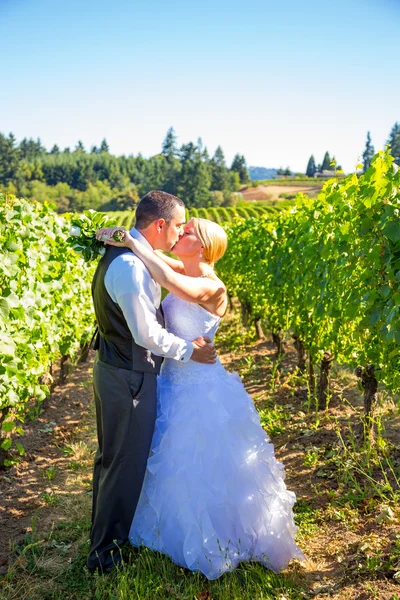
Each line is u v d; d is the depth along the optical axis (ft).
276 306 24.14
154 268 9.81
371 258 12.72
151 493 10.14
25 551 11.01
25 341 15.94
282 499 10.48
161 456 10.09
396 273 12.09
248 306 35.53
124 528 10.23
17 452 16.71
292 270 21.21
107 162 601.21
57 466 15.74
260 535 9.98
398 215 11.91
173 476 9.91
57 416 20.48
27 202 18.19
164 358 10.89
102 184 529.45
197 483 9.82
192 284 10.11
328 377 19.17
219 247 10.71
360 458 14.60
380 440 14.75
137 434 9.92
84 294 26.68
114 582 9.79
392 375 14.07
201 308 10.48
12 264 14.89
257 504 10.01
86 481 14.61
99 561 10.14
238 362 28.30
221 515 9.83
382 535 11.00
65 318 22.59
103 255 10.39
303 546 11.00
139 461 9.98
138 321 9.46
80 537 11.74
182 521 9.80
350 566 10.14
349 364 17.71
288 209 26.61
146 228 10.05
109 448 9.99
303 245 19.92
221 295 10.66
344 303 14.64
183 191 456.04
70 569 10.48
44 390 17.49
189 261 10.73
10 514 12.96
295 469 14.71
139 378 9.93
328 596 9.37
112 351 9.96
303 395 21.16
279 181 552.41
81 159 608.19
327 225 16.81
